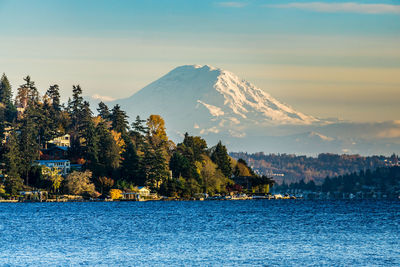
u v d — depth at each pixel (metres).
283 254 140.75
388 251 145.00
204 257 136.75
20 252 142.50
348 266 128.38
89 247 149.88
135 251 144.12
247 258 135.75
